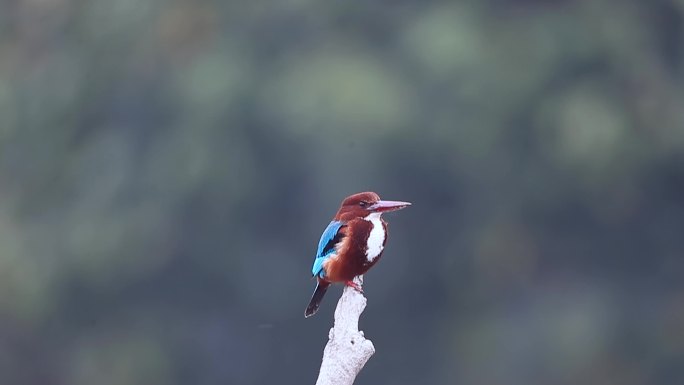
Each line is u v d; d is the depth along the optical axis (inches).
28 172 828.0
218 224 756.0
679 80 806.5
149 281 761.6
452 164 768.9
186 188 757.3
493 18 808.9
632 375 746.2
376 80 749.3
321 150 735.1
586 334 735.1
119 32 829.2
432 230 774.5
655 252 788.0
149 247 755.4
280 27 805.2
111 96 821.2
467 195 778.2
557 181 770.2
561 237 784.3
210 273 761.6
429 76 776.3
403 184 767.1
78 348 764.0
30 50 877.8
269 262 760.3
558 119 758.5
